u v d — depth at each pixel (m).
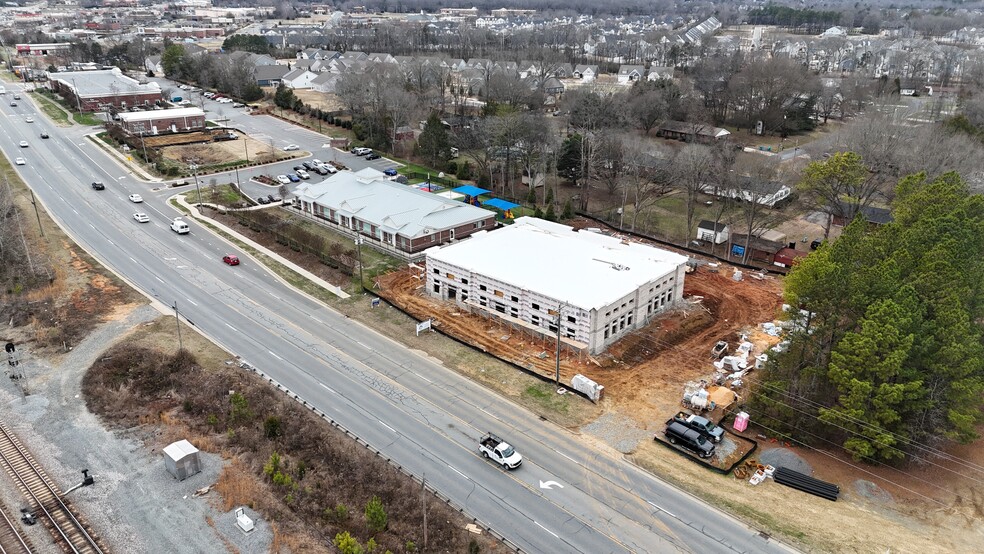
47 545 41.19
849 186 93.94
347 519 43.47
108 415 54.12
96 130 151.38
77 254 85.25
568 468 49.28
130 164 127.12
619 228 100.31
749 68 175.00
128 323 68.75
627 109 145.50
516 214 103.25
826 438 51.66
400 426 53.75
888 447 47.56
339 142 143.88
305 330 69.00
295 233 90.62
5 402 55.53
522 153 116.88
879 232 60.19
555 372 61.31
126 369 60.53
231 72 193.50
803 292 53.34
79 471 47.69
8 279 77.12
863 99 167.00
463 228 92.06
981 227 59.75
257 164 130.12
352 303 75.19
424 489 45.47
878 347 48.09
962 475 48.69
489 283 70.19
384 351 65.19
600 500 46.06
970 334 50.56
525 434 53.09
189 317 70.62
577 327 63.50
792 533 43.19
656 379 60.47
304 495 45.50
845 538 42.72
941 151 94.00
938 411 48.91
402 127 145.62
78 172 121.19
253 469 48.03
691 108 154.50
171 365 60.78
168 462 47.31
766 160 105.81
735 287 79.75
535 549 41.62
